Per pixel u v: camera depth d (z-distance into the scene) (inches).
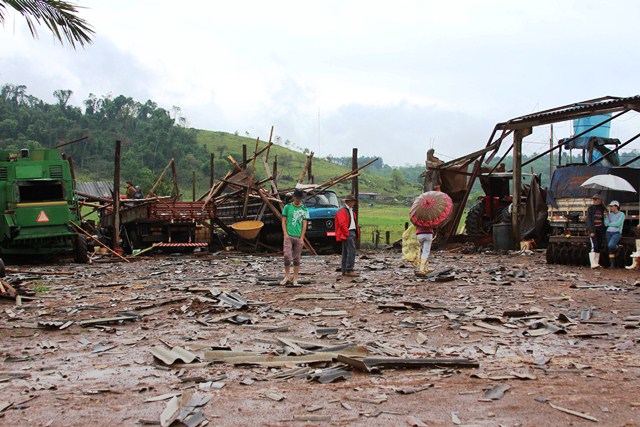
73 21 489.7
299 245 495.2
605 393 201.9
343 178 981.2
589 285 482.3
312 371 233.8
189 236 949.2
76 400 204.8
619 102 720.3
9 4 471.2
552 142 1002.1
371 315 359.3
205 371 239.6
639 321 335.3
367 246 1131.9
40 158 778.8
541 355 260.8
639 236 618.5
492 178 1002.7
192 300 402.0
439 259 779.4
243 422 180.2
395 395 202.5
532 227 899.4
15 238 734.5
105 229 1058.7
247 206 1003.3
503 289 464.8
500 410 186.2
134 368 248.5
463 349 273.1
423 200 538.3
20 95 6889.8
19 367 253.6
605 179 629.6
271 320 347.3
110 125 6599.4
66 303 417.1
